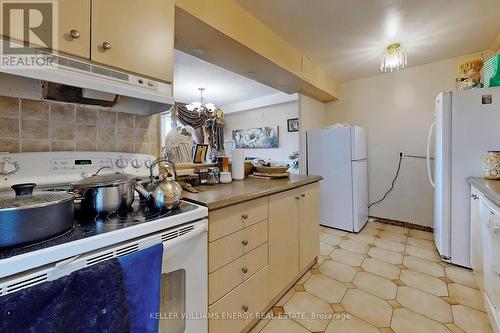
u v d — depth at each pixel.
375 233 2.94
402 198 3.27
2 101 0.96
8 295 0.51
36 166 0.99
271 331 1.36
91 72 0.93
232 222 1.19
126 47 1.04
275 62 2.26
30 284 0.56
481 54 2.56
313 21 2.07
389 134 3.33
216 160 2.01
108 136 1.28
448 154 2.04
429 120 3.02
